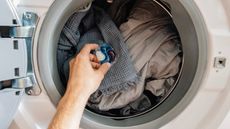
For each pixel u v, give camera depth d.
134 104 0.93
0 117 0.72
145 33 0.90
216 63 0.82
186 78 0.86
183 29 0.83
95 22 0.92
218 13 0.79
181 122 0.87
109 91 0.87
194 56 0.83
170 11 0.84
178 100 0.87
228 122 0.90
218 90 0.86
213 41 0.80
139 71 0.88
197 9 0.77
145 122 0.87
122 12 0.96
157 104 0.91
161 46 0.90
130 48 0.88
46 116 0.81
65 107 0.72
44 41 0.74
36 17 0.72
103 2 0.95
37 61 0.75
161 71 0.90
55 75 0.81
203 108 0.87
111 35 0.88
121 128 0.85
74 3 0.76
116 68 0.85
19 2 0.71
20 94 0.72
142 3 0.94
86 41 0.88
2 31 0.68
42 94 0.78
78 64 0.78
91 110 0.89
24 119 0.79
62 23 0.79
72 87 0.75
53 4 0.72
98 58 0.84
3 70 0.68
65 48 0.87
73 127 0.71
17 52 0.69
